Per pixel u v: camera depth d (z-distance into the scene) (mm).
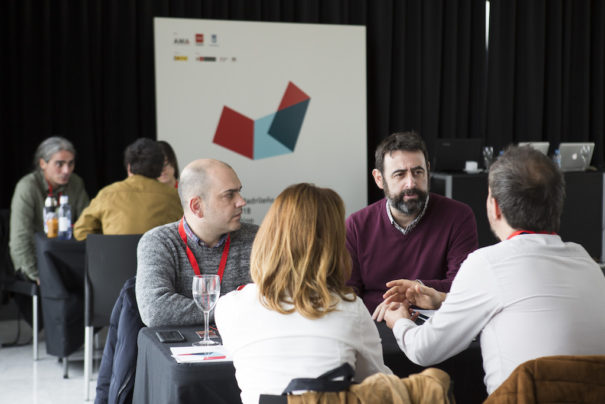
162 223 3477
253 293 1586
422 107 6371
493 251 1671
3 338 4531
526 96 6695
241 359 1539
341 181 5762
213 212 2299
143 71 5488
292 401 1384
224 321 1582
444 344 1725
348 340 1515
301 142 5645
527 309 1604
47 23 5176
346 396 1383
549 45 6754
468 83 6516
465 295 1672
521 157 1705
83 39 5281
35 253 4094
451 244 2664
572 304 1604
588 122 6914
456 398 1960
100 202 3520
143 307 2227
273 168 5594
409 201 2572
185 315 2197
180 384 1729
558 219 1699
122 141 5480
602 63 6883
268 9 5812
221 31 5406
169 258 2328
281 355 1499
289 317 1522
